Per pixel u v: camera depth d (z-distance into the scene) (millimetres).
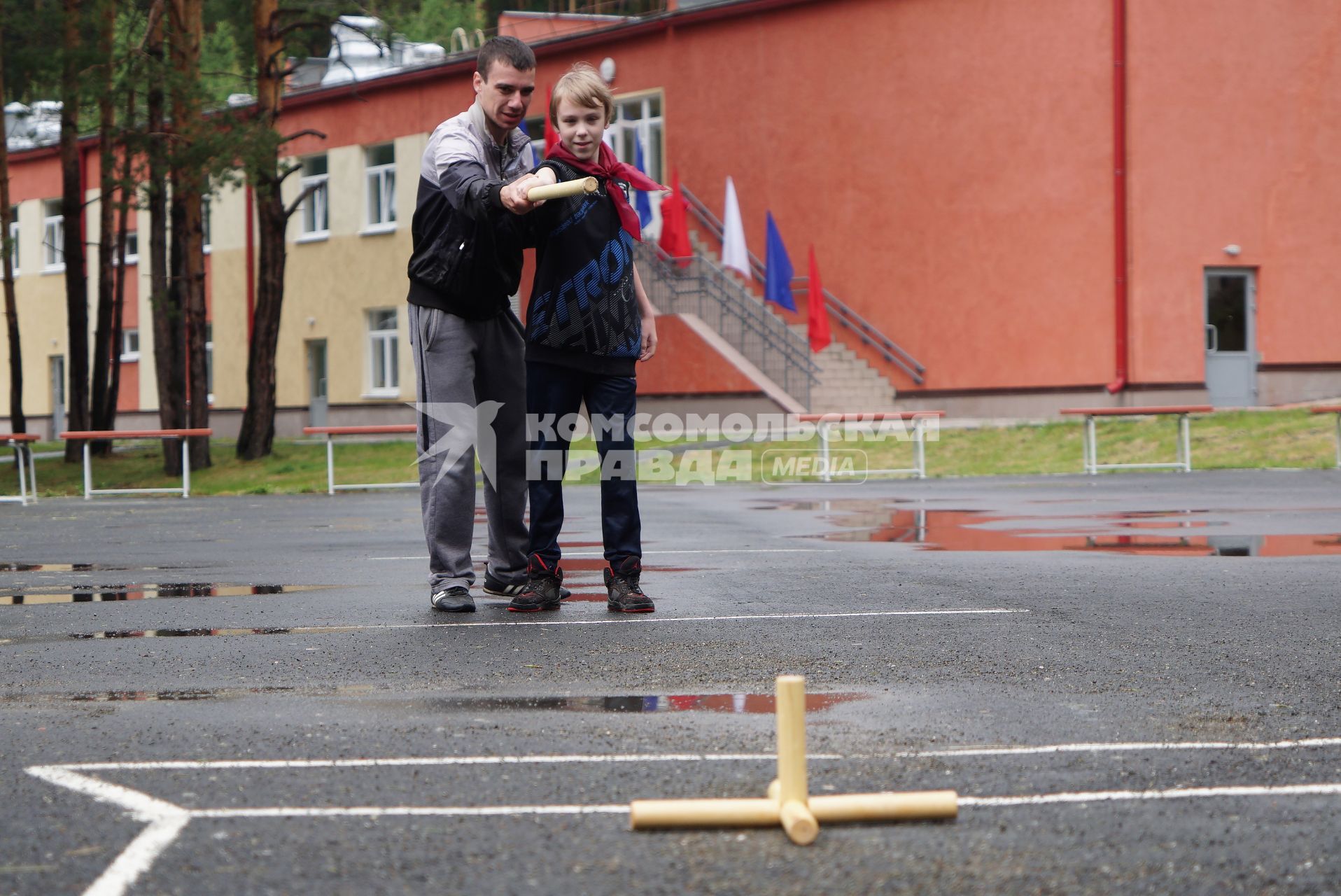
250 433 25141
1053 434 20250
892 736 3453
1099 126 22656
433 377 5746
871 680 4207
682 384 26172
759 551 8430
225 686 4164
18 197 40031
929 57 23828
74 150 27469
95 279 38406
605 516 5793
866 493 14414
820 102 24938
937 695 3969
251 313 34062
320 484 19719
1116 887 2365
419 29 47281
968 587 6500
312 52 34469
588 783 3006
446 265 5586
